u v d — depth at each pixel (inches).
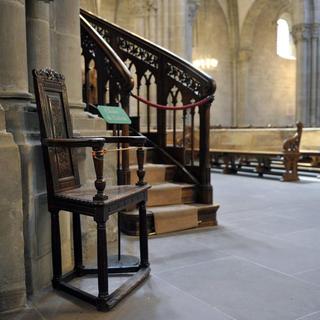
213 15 882.8
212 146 545.3
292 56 1001.5
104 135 149.0
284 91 981.8
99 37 181.2
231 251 145.8
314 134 463.5
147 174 200.2
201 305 100.6
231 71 920.9
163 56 219.6
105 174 153.3
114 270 122.1
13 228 98.7
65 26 139.7
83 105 146.5
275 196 271.7
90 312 97.3
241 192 289.9
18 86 107.5
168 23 541.3
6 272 98.2
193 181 197.9
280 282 115.7
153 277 119.5
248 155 402.6
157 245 153.5
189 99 204.8
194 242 157.9
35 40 123.6
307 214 211.8
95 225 145.9
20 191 99.8
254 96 935.7
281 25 1000.2
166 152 221.5
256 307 99.4
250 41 905.5
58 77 117.0
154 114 496.4
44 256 112.7
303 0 725.9
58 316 95.5
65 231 124.3
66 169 113.5
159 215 170.7
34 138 112.2
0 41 104.2
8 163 97.3
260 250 147.0
